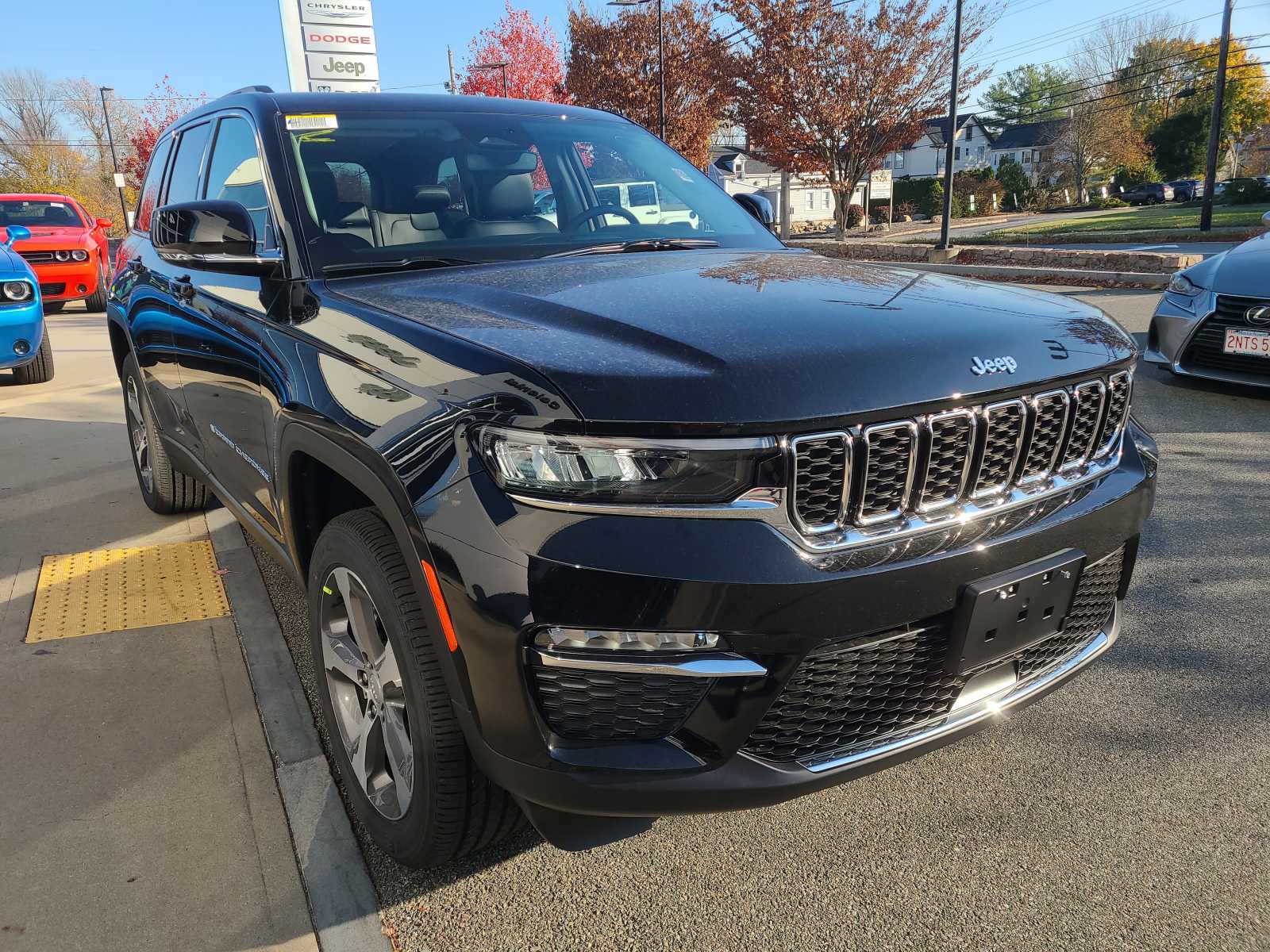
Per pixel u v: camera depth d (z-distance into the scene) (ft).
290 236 8.14
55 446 18.79
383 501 5.86
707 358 5.37
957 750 8.16
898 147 85.30
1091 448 6.66
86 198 211.61
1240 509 13.33
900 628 5.66
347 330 6.81
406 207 8.68
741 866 6.82
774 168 91.66
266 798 7.56
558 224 9.39
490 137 9.75
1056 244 78.13
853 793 7.64
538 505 5.12
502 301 6.63
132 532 13.78
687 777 5.33
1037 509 6.17
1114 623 7.55
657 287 6.84
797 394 5.24
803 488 5.30
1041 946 6.01
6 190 207.21
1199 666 9.33
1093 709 8.68
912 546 5.57
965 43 80.79
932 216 184.55
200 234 7.65
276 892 6.55
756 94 85.20
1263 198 149.69
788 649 5.25
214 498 14.76
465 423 5.36
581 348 5.55
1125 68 217.56
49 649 10.12
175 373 10.89
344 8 43.11
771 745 5.59
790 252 9.36
